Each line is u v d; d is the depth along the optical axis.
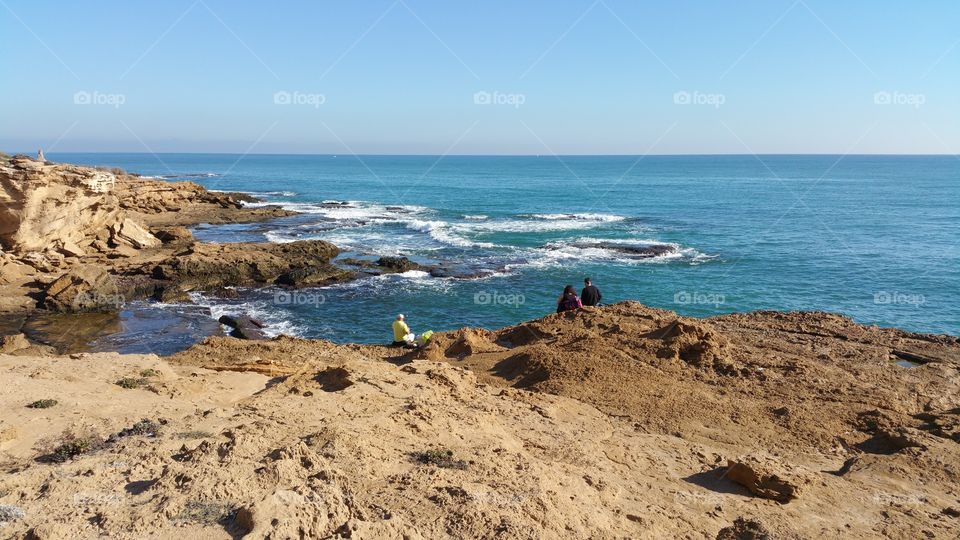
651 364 13.58
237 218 54.69
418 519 5.94
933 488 8.78
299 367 13.96
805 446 10.29
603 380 12.73
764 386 12.73
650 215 64.00
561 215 63.16
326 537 5.30
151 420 8.73
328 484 6.18
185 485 6.01
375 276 34.19
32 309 25.80
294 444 6.97
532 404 11.27
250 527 5.15
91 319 25.31
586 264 38.09
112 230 35.88
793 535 7.17
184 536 5.17
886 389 12.70
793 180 126.94
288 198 84.94
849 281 34.81
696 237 48.91
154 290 29.36
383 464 7.28
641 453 9.51
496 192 96.25
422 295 30.72
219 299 29.38
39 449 7.70
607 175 152.00
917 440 10.09
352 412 9.21
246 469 6.40
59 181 30.59
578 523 6.50
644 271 36.62
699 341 14.18
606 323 16.19
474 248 43.06
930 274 36.38
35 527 5.23
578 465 8.54
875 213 65.19
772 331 17.69
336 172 170.12
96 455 7.30
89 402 9.69
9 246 29.75
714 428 10.85
